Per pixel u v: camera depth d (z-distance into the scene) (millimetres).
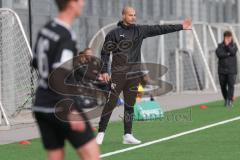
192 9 73562
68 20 16828
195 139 34156
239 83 75188
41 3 52781
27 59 43344
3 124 40906
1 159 28938
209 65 72000
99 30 58094
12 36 43875
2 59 43656
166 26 31016
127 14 30812
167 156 28984
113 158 28609
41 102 17062
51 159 17484
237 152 29844
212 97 61875
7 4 48250
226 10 80125
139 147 31641
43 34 16781
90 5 59688
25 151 31094
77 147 17062
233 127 39000
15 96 43875
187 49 68438
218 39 72875
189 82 68688
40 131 17422
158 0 68500
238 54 74562
